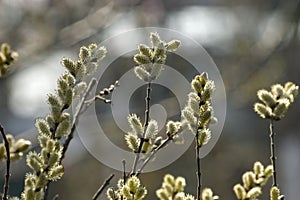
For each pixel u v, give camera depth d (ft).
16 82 45.21
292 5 47.67
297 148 54.75
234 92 45.68
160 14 44.04
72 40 35.88
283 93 10.61
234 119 54.54
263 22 53.01
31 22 36.22
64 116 9.27
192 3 51.83
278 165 56.65
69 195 50.70
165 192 11.71
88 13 37.73
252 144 55.26
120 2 37.63
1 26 35.91
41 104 37.78
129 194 9.28
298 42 47.52
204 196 11.76
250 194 11.36
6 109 48.80
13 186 32.40
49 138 9.03
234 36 51.47
